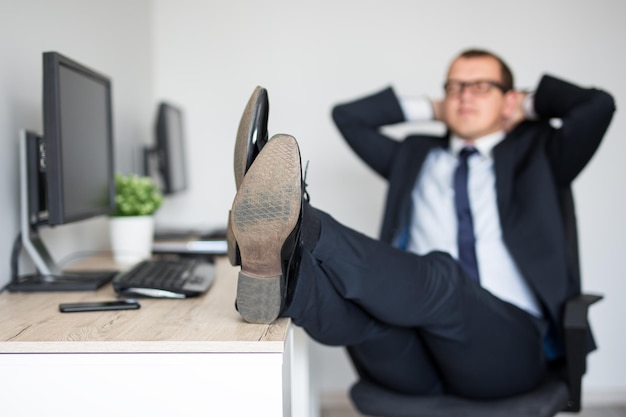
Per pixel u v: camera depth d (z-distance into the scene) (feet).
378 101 7.54
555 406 5.23
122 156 8.57
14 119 5.31
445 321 4.77
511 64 9.98
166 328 3.74
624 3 9.84
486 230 6.38
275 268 3.74
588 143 6.10
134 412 3.50
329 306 4.27
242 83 10.26
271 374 3.46
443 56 10.05
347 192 10.27
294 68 10.18
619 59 9.87
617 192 9.96
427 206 6.80
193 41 10.28
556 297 5.74
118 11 8.49
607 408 9.89
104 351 3.48
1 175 5.06
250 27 10.21
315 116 10.20
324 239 4.03
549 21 9.93
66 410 3.50
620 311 10.06
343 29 10.12
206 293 4.83
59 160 4.66
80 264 6.35
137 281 4.73
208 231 8.67
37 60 5.82
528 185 6.20
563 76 9.95
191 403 3.48
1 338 3.53
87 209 5.41
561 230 5.98
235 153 3.96
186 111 10.32
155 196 6.72
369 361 5.31
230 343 3.45
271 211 3.59
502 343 5.09
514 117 6.85
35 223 5.14
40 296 4.76
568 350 5.44
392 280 4.34
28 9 5.63
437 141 7.20
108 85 6.05
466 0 10.00
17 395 3.50
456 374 5.21
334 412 10.02
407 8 10.06
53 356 3.48
